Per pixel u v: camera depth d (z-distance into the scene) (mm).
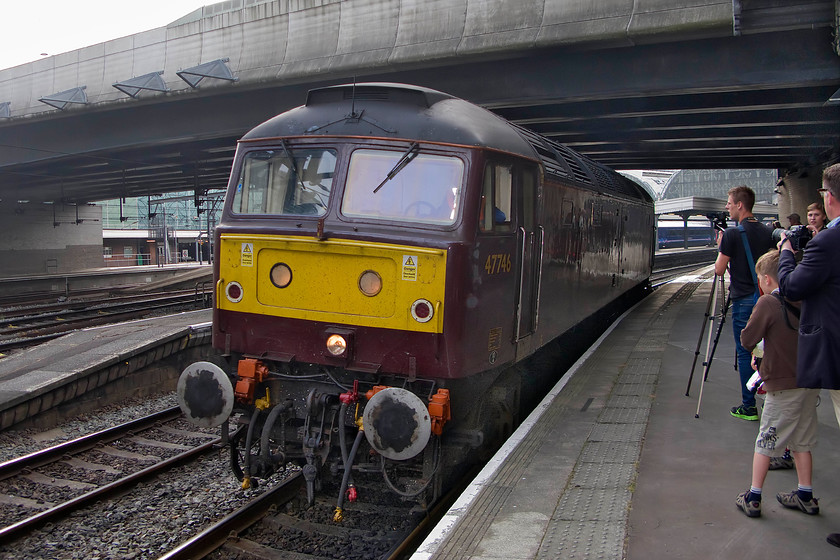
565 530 4543
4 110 25484
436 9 16609
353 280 6008
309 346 6246
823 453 5914
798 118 18812
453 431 6137
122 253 62688
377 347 5973
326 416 6242
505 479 5469
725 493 5090
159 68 21156
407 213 6059
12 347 15406
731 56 14992
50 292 31156
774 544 4277
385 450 5531
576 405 7625
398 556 5492
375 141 6254
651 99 17750
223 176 33531
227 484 7395
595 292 11086
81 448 8672
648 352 10664
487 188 6160
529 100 16969
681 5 13961
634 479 5410
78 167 29703
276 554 5703
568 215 8766
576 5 15000
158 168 30688
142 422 9742
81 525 6398
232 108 21344
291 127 6656
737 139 22578
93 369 10664
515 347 6934
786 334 4488
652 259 21188
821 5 12734
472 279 5895
